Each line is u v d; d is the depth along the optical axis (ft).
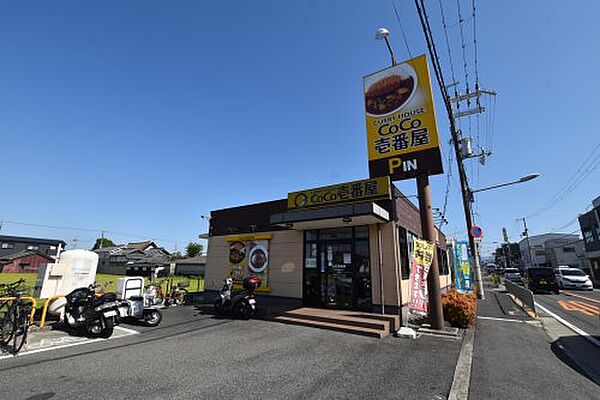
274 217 30.86
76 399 12.47
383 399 12.83
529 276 67.15
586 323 30.32
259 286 36.14
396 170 28.58
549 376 15.65
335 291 31.07
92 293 24.81
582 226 115.34
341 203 30.96
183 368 16.21
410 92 29.17
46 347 20.03
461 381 14.76
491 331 26.22
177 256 206.90
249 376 15.20
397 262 28.27
